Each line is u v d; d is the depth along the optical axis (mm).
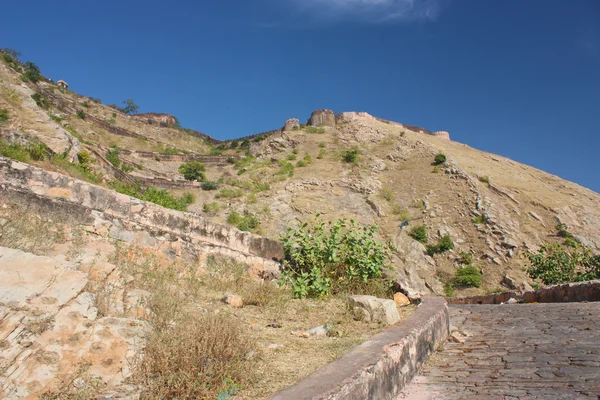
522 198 52156
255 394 3469
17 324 3492
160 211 8086
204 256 8359
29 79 71812
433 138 85312
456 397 3941
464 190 52125
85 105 84125
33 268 4121
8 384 3135
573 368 4363
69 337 3639
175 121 100812
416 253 42531
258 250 9711
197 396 3447
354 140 74625
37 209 6602
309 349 4723
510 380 4270
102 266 5266
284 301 7250
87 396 3191
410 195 53938
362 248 9039
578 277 17172
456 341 6176
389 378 3936
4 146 11758
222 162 74375
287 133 78875
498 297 13227
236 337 4285
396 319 6152
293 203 50875
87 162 19000
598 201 56375
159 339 3928
